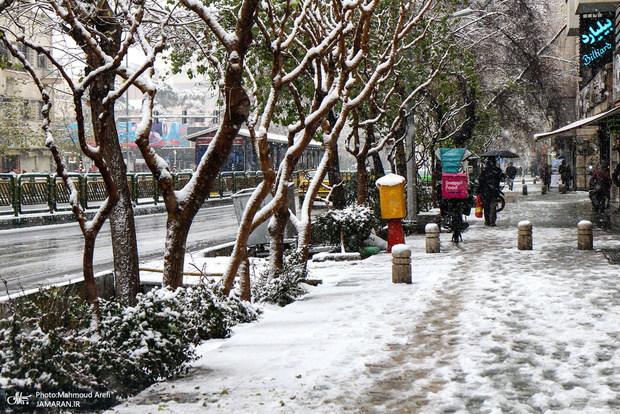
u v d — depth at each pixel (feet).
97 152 22.38
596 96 103.55
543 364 20.27
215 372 20.51
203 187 26.86
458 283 36.45
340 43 32.37
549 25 115.44
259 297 35.55
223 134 26.22
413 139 73.20
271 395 17.81
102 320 20.34
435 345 23.03
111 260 53.62
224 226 85.61
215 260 45.96
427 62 71.36
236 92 25.79
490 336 24.00
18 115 159.33
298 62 50.62
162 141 266.36
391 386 18.48
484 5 96.94
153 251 59.21
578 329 24.61
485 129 107.45
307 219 41.50
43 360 16.57
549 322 25.93
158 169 26.25
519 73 103.45
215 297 27.66
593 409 16.12
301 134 35.24
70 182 23.26
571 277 36.86
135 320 19.94
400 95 68.54
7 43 21.71
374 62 64.44
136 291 36.17
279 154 169.99
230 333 27.40
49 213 91.81
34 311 18.97
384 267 45.73
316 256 51.39
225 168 159.74
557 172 198.29
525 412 16.03
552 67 112.27
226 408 16.74
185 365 21.17
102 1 33.17
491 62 99.86
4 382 15.80
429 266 44.34
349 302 32.48
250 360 21.86
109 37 34.30
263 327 27.43
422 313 28.73
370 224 54.70
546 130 158.30
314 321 28.19
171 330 20.21
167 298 21.31
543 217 85.40
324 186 117.91
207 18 25.40
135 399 17.74
